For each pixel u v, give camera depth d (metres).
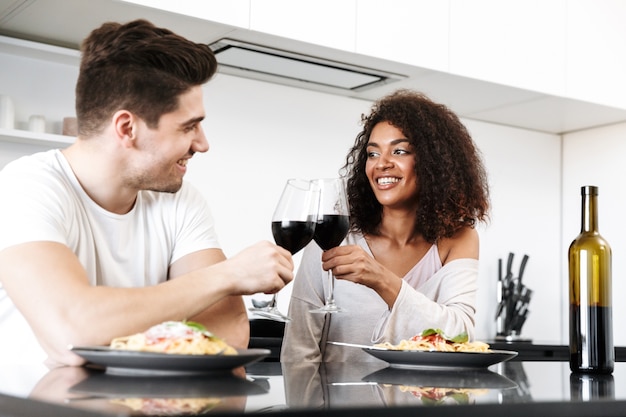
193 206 1.64
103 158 1.42
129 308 1.18
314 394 0.89
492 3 3.09
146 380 0.94
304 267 1.79
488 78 3.06
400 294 1.59
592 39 3.41
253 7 2.48
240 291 1.28
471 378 1.17
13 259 1.22
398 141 1.84
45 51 2.52
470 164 1.93
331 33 2.65
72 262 1.24
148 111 1.38
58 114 2.66
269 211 3.12
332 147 3.30
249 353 1.05
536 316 3.88
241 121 3.06
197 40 2.61
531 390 1.03
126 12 2.32
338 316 1.76
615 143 3.81
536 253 3.91
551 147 4.02
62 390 0.85
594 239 1.37
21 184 1.34
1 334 1.36
